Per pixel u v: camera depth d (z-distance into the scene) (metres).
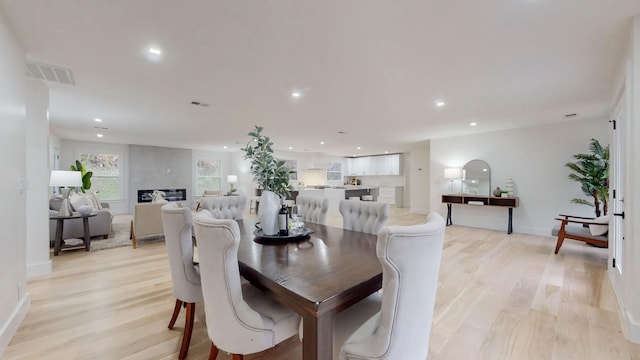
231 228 1.23
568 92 3.34
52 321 2.16
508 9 1.78
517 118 4.75
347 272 1.35
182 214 1.76
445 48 2.30
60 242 3.98
